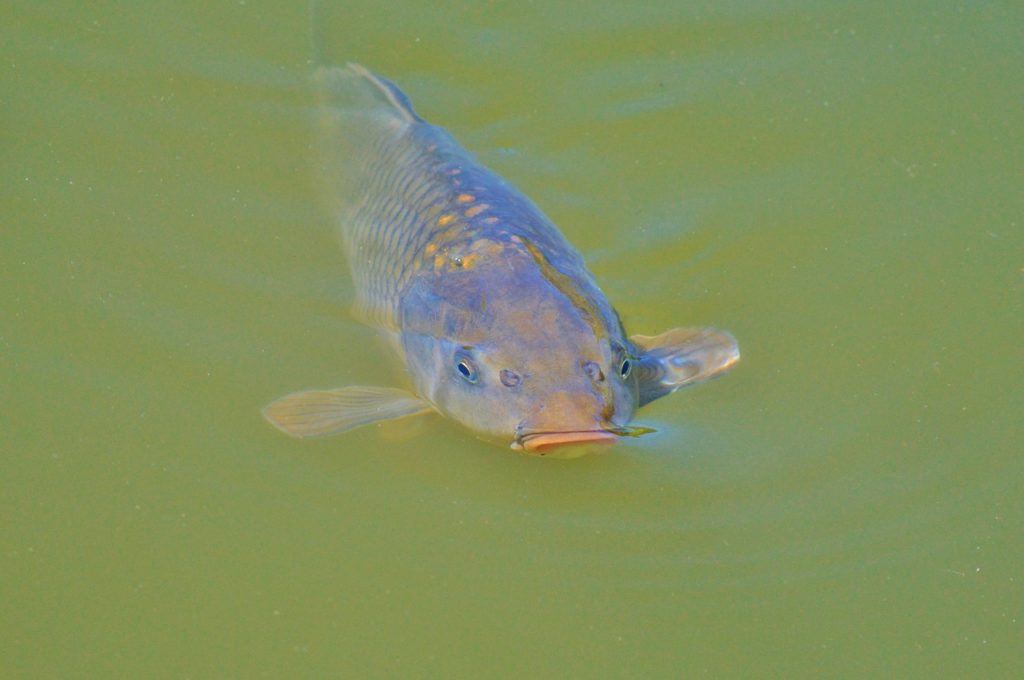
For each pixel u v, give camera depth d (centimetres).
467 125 2750
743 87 2850
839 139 2697
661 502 1862
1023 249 2381
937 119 2733
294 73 2752
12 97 2617
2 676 1641
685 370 1995
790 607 1748
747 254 2392
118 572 1775
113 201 2378
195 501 1859
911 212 2489
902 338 2183
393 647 1703
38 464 1897
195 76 2716
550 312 1745
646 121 2764
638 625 1730
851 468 1925
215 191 2425
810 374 2103
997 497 1886
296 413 1900
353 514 1848
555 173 2619
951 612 1744
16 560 1778
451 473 1902
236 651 1691
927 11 3025
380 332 2081
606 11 3031
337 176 2358
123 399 1995
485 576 1778
